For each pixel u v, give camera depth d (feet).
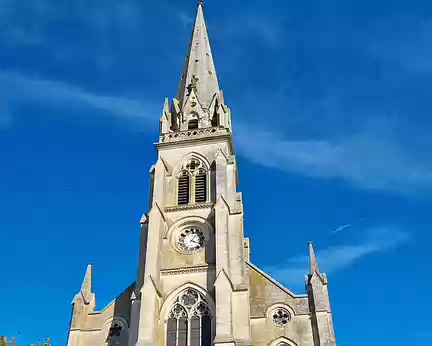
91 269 185.88
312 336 161.58
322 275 172.65
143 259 179.01
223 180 188.85
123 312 174.19
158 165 197.88
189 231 184.34
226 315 153.28
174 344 159.02
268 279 175.63
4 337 151.64
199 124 216.95
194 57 250.57
